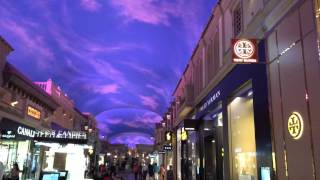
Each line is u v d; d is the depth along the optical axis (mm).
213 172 17781
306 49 7895
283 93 8984
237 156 13227
